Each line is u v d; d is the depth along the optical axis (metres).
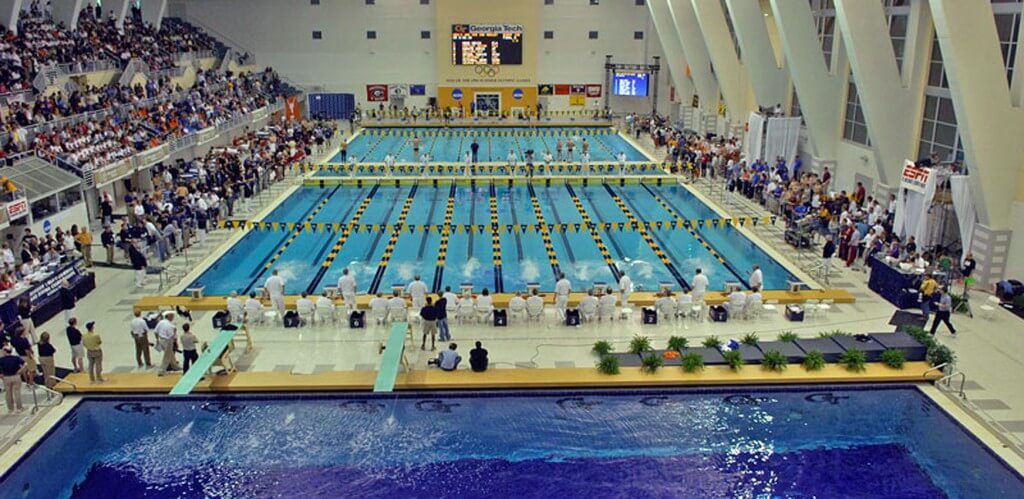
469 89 46.69
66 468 10.93
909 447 11.46
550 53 47.16
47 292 15.98
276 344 14.63
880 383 13.20
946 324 14.89
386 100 47.31
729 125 34.28
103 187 24.02
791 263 19.36
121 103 28.95
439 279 18.44
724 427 12.05
